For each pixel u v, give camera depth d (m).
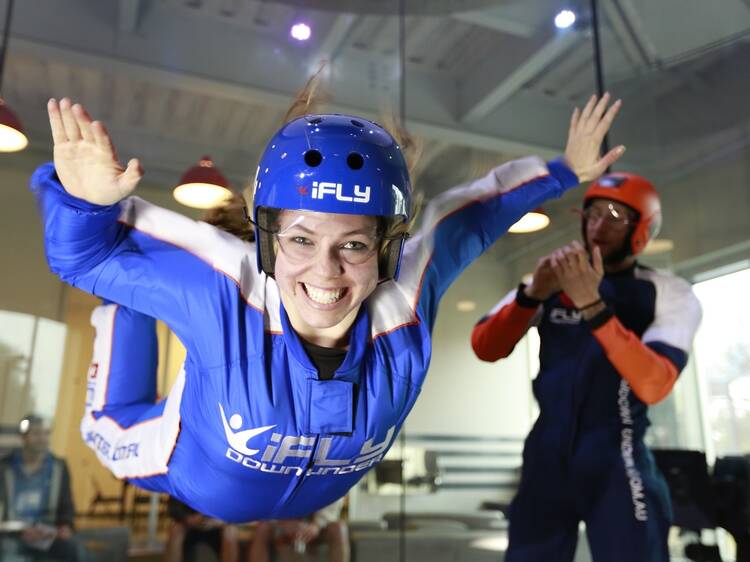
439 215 0.97
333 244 0.65
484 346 1.60
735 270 2.76
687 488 1.81
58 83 4.14
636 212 1.49
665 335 1.35
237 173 4.63
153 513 3.83
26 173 4.13
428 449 3.70
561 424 1.44
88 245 0.74
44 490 3.59
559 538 1.42
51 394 3.98
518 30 3.53
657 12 2.73
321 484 0.88
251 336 0.75
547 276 1.46
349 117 0.72
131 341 1.21
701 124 2.77
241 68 3.75
